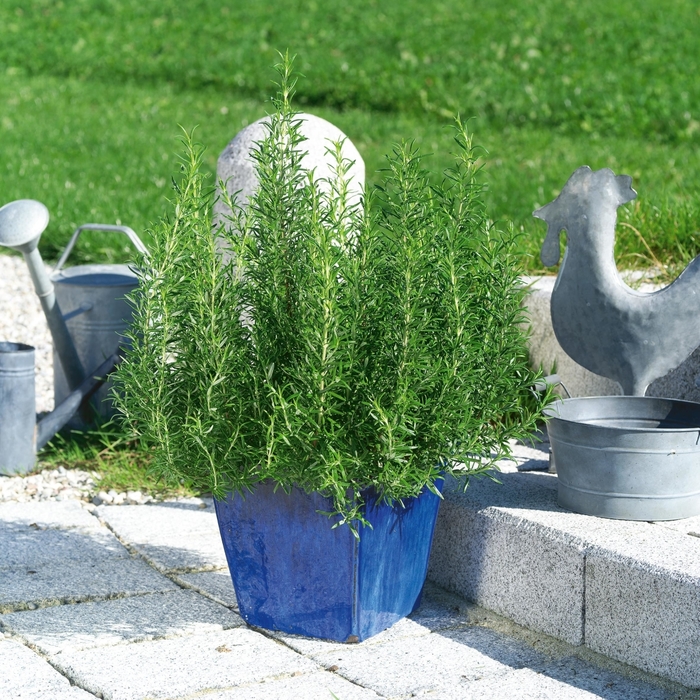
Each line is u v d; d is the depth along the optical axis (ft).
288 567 9.91
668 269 16.52
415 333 9.14
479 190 10.00
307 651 9.77
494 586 10.69
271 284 9.58
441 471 10.19
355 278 9.21
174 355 9.86
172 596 10.98
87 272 16.48
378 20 65.00
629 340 11.19
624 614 9.41
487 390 9.93
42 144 40.45
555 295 11.60
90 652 9.59
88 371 16.25
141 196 31.19
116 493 14.33
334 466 8.96
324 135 13.92
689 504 10.32
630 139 39.86
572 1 65.98
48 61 59.72
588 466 10.29
